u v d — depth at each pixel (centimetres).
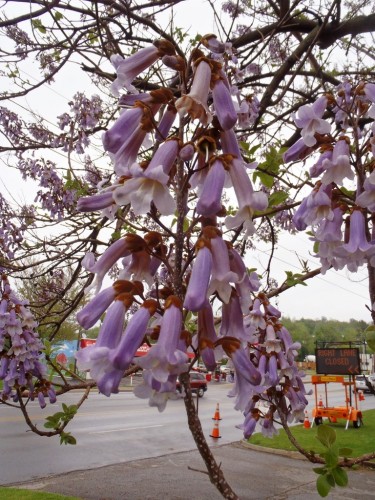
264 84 614
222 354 162
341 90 260
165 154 156
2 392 377
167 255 173
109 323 149
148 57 181
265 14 661
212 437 1582
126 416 1991
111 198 159
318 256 225
